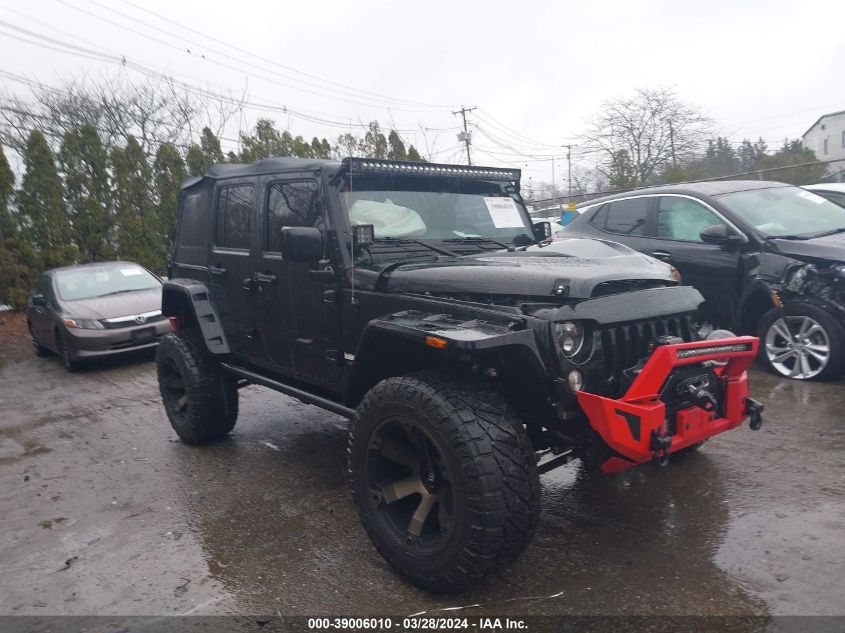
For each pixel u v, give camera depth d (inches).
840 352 217.5
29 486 187.3
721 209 253.0
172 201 661.9
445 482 115.0
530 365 113.4
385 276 138.6
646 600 113.2
